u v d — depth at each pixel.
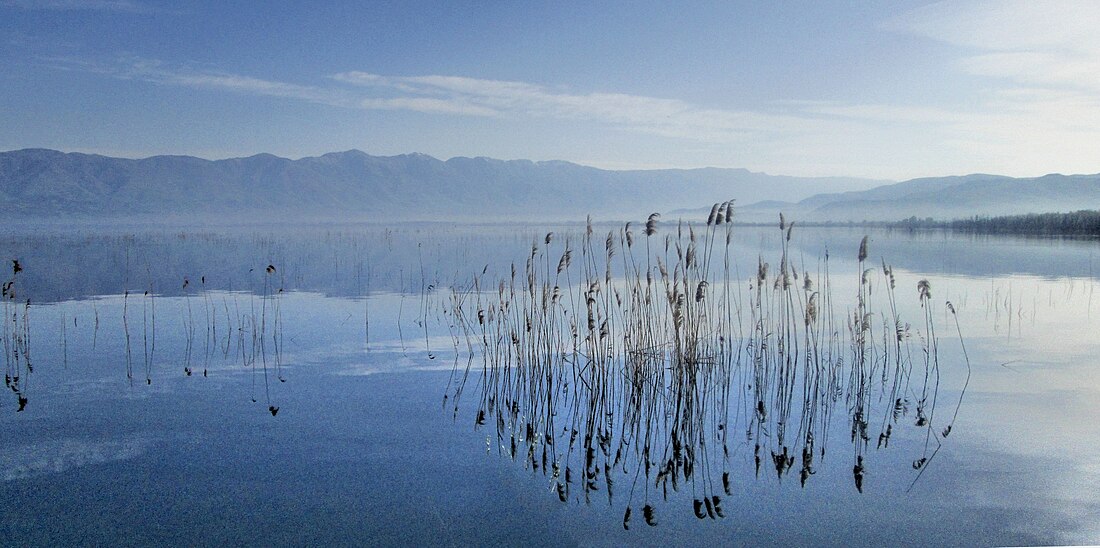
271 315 14.04
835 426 7.13
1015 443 6.52
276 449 6.41
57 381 8.81
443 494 5.46
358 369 9.46
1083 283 18.52
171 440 6.64
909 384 8.66
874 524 4.93
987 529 4.83
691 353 8.24
